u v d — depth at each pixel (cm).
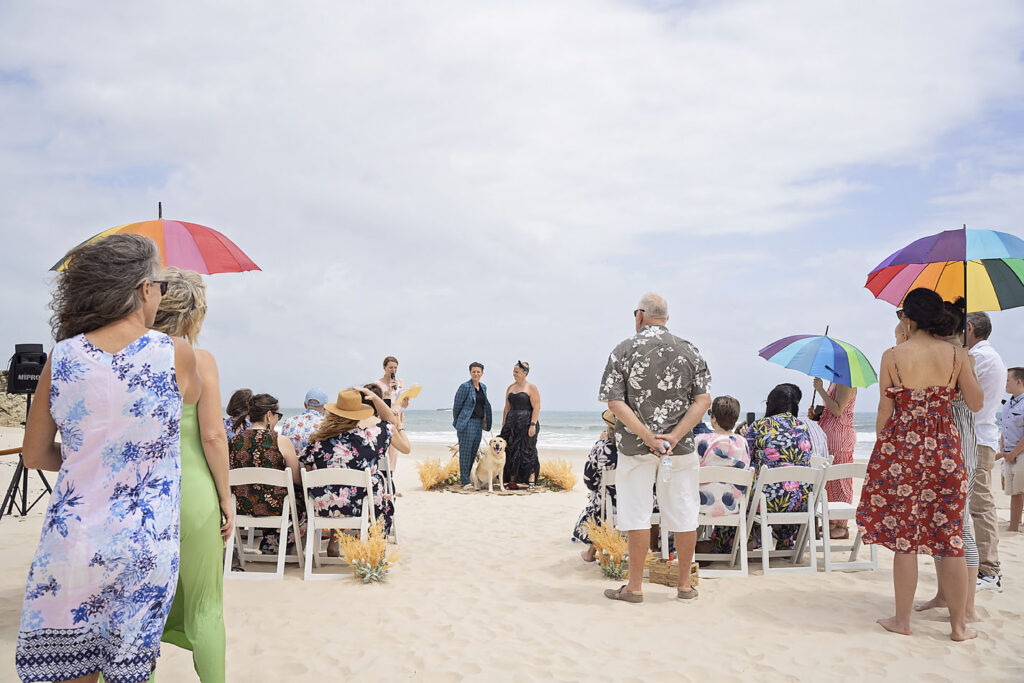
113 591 237
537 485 1147
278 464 593
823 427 739
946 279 540
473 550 687
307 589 546
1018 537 739
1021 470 744
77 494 237
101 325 247
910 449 447
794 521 600
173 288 307
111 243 253
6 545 655
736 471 579
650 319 532
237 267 480
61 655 234
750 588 552
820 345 666
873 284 583
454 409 1155
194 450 303
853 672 392
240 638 441
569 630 458
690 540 521
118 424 240
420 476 1151
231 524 312
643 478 517
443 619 479
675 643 436
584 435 4219
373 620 476
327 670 393
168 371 251
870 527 461
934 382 446
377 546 566
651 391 512
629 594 519
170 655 404
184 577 295
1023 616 477
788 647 428
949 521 439
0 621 451
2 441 1581
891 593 539
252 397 619
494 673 390
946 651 421
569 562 640
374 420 625
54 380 240
